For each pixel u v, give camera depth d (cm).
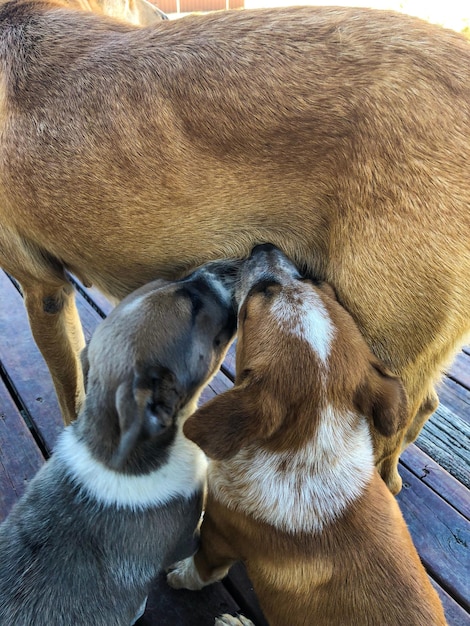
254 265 37
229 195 36
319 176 34
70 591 33
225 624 39
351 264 34
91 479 36
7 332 63
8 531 36
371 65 33
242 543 37
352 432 35
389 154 32
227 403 34
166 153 35
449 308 34
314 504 35
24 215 40
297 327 35
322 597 34
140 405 33
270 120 34
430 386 39
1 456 50
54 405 55
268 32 35
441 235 32
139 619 41
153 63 36
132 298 38
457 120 32
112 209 38
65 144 37
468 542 45
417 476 50
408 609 32
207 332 39
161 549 37
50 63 38
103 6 57
